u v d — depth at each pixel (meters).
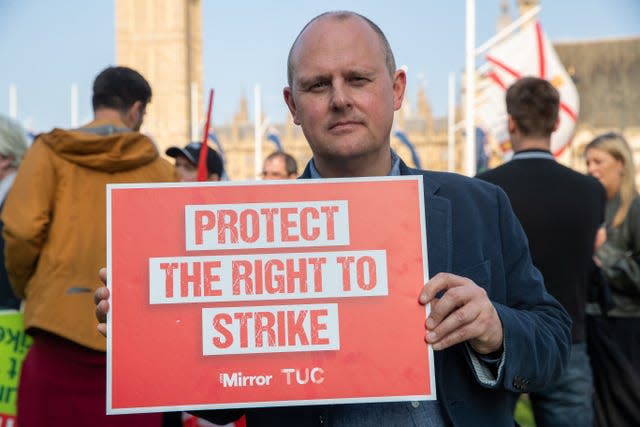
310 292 2.33
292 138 114.94
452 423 2.37
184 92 108.50
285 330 2.31
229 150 119.50
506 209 2.62
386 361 2.30
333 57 2.38
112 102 4.89
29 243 4.38
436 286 2.24
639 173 90.19
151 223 2.35
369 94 2.39
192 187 2.36
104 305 2.31
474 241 2.51
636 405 5.58
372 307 2.32
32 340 4.83
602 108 92.25
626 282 5.76
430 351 2.30
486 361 2.30
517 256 2.59
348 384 2.29
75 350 4.43
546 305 2.56
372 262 2.34
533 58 15.76
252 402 2.29
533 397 5.02
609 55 94.31
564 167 5.06
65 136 4.51
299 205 2.36
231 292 2.33
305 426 2.40
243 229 2.35
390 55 2.50
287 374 2.30
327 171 2.52
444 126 119.31
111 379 2.29
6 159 5.55
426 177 2.60
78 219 4.52
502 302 2.51
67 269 4.45
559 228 4.91
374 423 2.39
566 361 2.50
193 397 2.29
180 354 2.30
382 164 2.52
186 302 2.32
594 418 5.64
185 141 107.69
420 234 2.36
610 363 5.61
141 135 4.70
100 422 4.45
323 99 2.40
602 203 5.11
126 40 108.75
